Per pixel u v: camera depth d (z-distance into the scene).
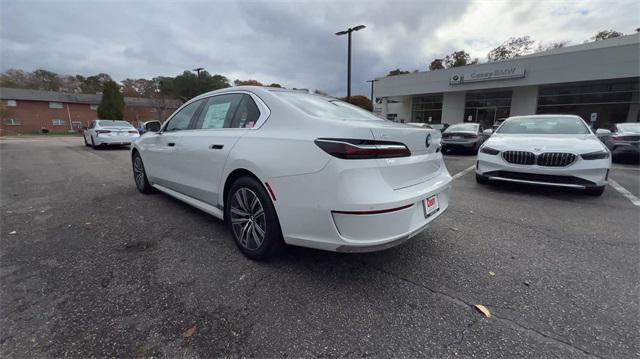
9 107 38.22
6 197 4.26
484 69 19.47
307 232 1.99
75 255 2.45
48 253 2.48
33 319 1.67
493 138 5.26
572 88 18.03
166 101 46.88
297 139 2.04
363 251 1.87
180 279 2.11
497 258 2.50
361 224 1.81
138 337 1.56
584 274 2.25
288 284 2.07
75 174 6.13
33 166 7.23
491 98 20.81
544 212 3.75
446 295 1.97
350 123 2.02
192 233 2.94
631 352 1.50
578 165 4.15
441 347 1.53
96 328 1.62
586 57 16.27
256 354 1.47
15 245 2.62
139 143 4.27
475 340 1.58
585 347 1.53
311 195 1.92
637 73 15.12
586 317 1.76
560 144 4.39
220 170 2.63
